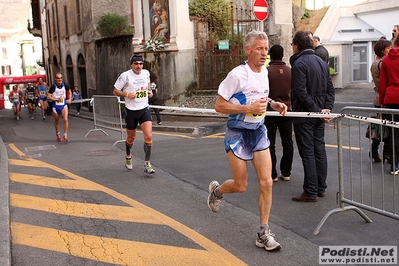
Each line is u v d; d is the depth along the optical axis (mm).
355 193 5891
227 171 7426
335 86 18719
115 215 5523
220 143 9984
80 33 24922
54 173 7895
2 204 5758
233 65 16234
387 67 6359
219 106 4281
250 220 5180
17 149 11086
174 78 15734
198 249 4441
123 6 21906
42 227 5168
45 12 36031
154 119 14945
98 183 7098
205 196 6188
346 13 20953
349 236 4602
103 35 21297
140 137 11953
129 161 7914
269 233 4355
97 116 13109
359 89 18094
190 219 5293
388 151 6918
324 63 5680
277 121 6480
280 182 6590
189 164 8070
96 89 22234
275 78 6348
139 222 5254
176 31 15844
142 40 16531
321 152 5746
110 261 4242
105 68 19969
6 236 4680
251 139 4363
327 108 5680
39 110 31312
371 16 20328
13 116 26516
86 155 9609
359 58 20125
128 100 7465
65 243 4695
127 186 6863
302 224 4953
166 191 6504
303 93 5477
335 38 20484
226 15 17250
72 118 21828
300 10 21438
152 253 4387
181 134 12180
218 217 5316
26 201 6195
